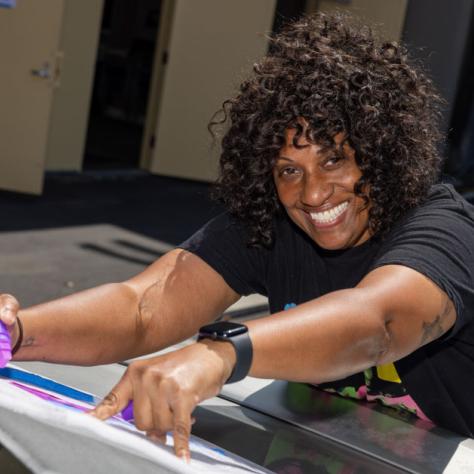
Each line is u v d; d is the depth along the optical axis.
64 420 0.74
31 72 6.77
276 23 9.01
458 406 1.39
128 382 0.94
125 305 1.32
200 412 1.34
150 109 8.83
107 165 8.80
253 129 1.33
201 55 8.49
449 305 1.18
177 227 6.74
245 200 1.43
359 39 1.38
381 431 1.32
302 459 1.20
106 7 12.59
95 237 5.98
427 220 1.28
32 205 6.65
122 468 0.81
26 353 1.19
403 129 1.31
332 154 1.29
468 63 9.84
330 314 1.08
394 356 1.16
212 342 0.99
